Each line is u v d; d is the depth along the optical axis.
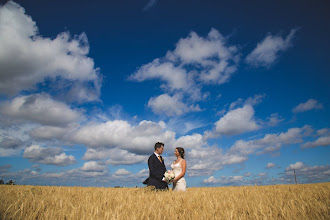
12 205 3.73
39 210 3.64
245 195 6.73
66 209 3.74
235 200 5.38
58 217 3.34
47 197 5.39
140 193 6.90
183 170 9.36
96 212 3.56
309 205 4.31
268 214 3.56
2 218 3.11
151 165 9.62
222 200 5.33
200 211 3.95
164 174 9.25
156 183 9.39
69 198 5.34
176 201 4.89
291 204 4.27
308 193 6.31
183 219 3.54
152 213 3.68
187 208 4.29
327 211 3.78
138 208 4.05
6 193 5.64
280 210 3.84
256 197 5.98
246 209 4.09
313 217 3.53
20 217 3.19
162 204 4.67
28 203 4.01
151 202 4.86
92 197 5.77
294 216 3.44
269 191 7.93
